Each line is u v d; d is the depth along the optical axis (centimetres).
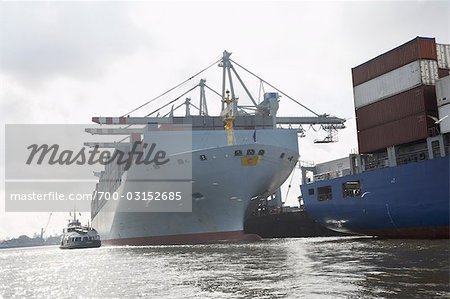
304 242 4091
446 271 1537
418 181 3338
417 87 3425
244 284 1545
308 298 1212
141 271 2261
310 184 4534
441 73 3475
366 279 1464
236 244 4172
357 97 4009
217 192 4356
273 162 4356
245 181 4297
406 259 1961
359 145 3962
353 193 4066
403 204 3469
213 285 1578
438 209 3206
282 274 1742
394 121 3625
